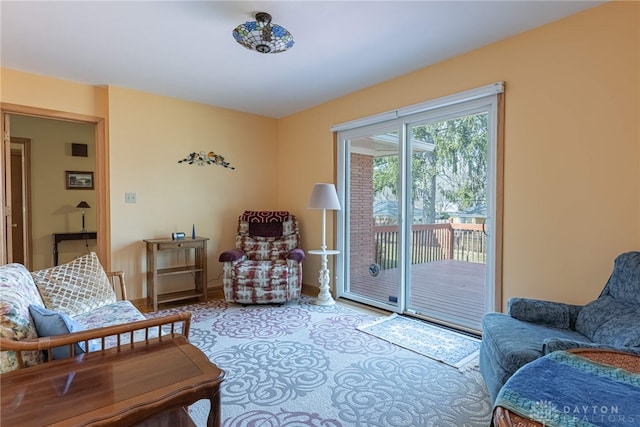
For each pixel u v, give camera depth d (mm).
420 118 3188
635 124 2004
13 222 4551
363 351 2514
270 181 4863
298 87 3617
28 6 2104
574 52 2230
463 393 1954
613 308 1716
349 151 3975
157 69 3131
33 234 4668
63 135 4875
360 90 3701
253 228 4270
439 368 2252
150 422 1239
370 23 2318
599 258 2146
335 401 1869
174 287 4027
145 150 3791
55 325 1345
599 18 2125
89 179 5066
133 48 2699
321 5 2100
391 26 2361
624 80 2039
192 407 1820
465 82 2803
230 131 4445
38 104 3270
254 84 3531
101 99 3613
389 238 3562
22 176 4578
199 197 4195
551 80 2336
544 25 2359
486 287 2768
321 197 3662
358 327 3014
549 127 2352
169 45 2646
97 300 2334
